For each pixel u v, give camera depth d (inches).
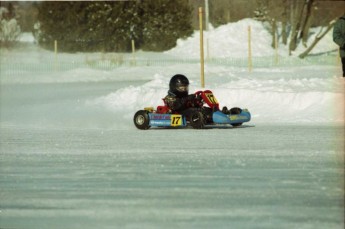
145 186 1152.8
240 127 2007.9
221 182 1170.0
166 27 6309.1
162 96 2591.0
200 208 992.9
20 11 6181.1
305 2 6063.0
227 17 6446.9
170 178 1214.9
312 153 1467.8
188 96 1988.2
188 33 6363.2
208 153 1492.4
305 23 6176.2
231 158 1417.3
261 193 1079.6
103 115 2396.7
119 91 2765.7
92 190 1133.1
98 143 1707.7
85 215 970.7
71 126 2134.6
